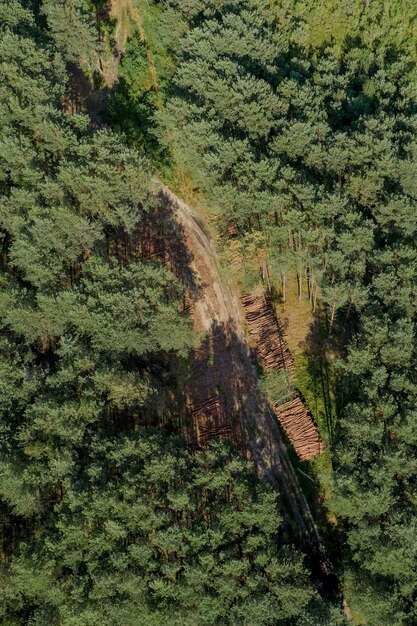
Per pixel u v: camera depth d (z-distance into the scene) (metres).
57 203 49.06
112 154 49.78
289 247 50.56
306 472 49.50
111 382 45.03
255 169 49.22
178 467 43.47
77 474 42.69
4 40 51.41
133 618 39.69
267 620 40.69
